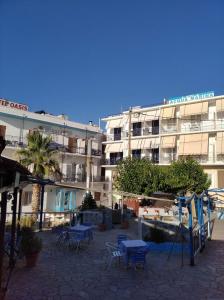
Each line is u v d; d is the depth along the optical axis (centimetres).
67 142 4416
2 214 724
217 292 979
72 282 1035
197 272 1176
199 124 4497
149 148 4809
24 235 1219
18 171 702
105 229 2119
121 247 1269
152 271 1175
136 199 3238
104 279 1074
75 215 2247
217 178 4150
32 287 975
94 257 1355
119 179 3453
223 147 4116
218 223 2586
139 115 5088
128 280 1070
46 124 4153
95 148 4984
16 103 3994
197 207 1641
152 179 3322
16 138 3778
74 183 4034
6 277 1045
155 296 939
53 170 2984
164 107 4819
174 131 4659
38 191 2905
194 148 4341
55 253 1402
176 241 1511
